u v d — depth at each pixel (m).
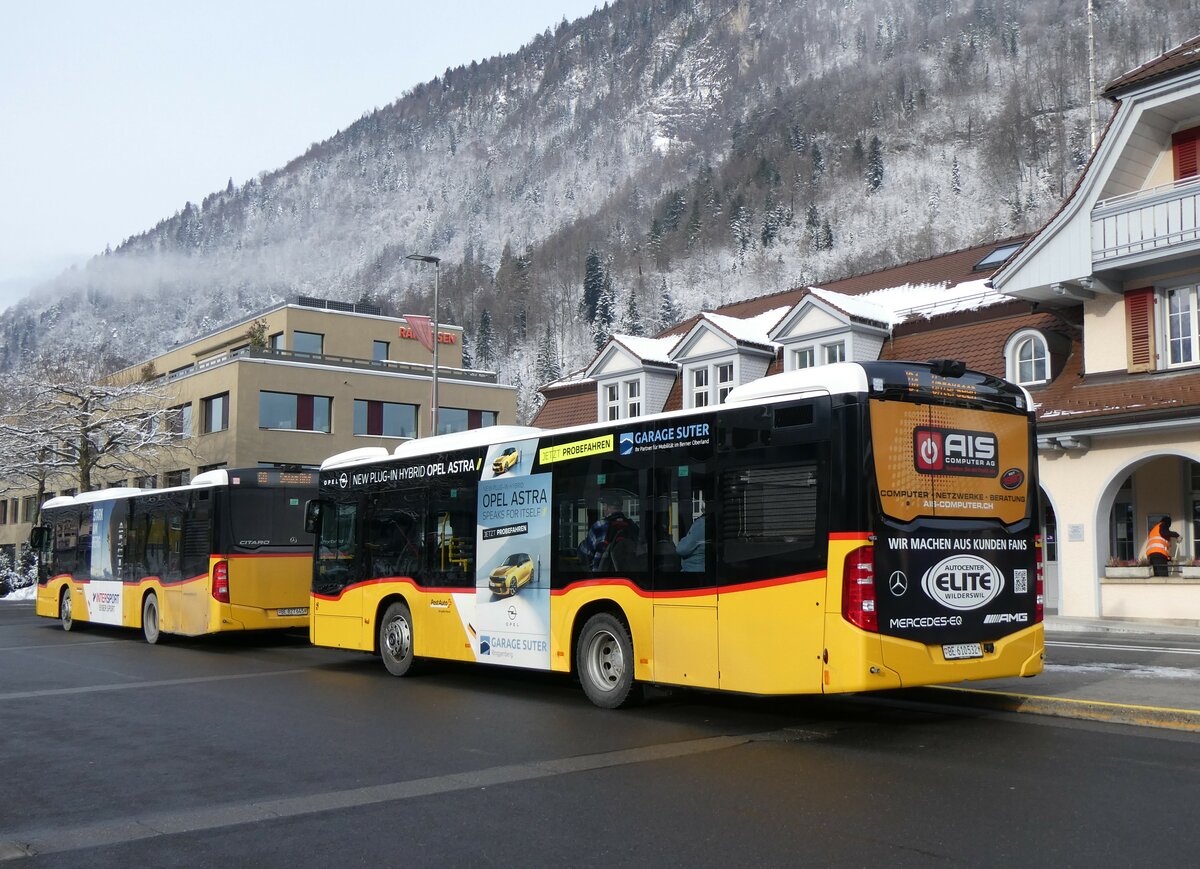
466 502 13.22
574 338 188.38
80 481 49.53
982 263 29.52
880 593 8.72
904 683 8.77
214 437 50.88
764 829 6.14
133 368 65.94
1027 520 9.87
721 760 8.16
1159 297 22.66
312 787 7.55
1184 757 7.82
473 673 14.70
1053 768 7.56
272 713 11.03
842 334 27.62
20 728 10.35
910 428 9.12
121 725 10.43
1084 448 23.08
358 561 15.12
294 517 19.16
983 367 25.52
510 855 5.79
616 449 11.09
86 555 23.69
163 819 6.75
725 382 31.22
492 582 12.64
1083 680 11.65
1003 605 9.56
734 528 9.67
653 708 11.03
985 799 6.71
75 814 6.94
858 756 8.20
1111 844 5.69
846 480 8.80
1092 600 22.77
